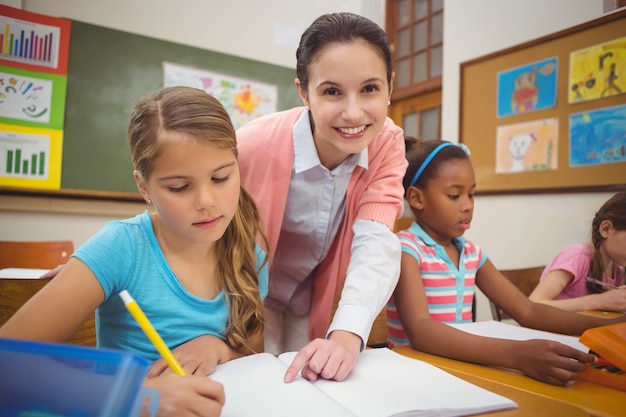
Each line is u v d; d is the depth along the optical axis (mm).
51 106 2270
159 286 725
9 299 780
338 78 725
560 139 1434
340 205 1031
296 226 1061
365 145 782
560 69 1414
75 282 618
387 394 500
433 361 725
